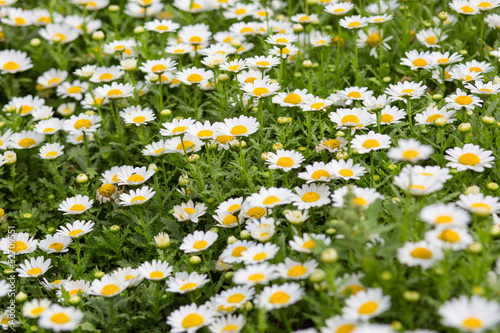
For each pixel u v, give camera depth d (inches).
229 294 33.7
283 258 34.6
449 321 29.3
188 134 39.9
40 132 42.9
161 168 41.3
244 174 38.7
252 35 47.2
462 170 35.7
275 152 39.4
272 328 33.7
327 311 32.1
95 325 35.1
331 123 41.4
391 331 29.8
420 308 32.0
